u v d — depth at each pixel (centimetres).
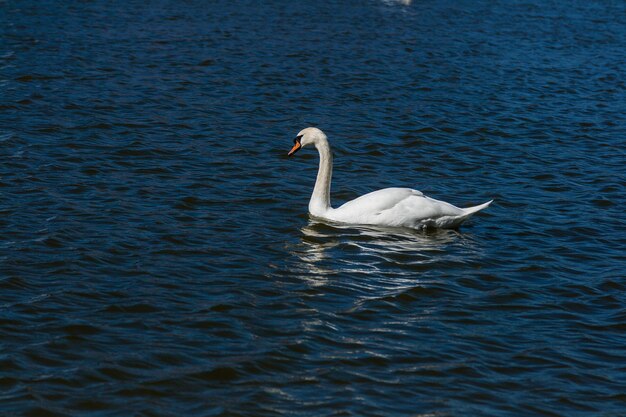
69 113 2481
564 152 2397
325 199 1736
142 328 1242
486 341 1271
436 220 1698
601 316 1380
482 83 3234
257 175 2028
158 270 1447
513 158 2311
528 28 4559
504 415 1080
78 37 3606
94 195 1812
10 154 2059
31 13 4088
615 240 1723
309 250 1566
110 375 1116
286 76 3158
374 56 3612
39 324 1235
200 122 2491
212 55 3431
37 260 1456
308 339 1234
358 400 1089
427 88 3100
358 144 2364
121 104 2625
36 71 2958
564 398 1128
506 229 1755
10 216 1655
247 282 1418
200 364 1152
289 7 4800
